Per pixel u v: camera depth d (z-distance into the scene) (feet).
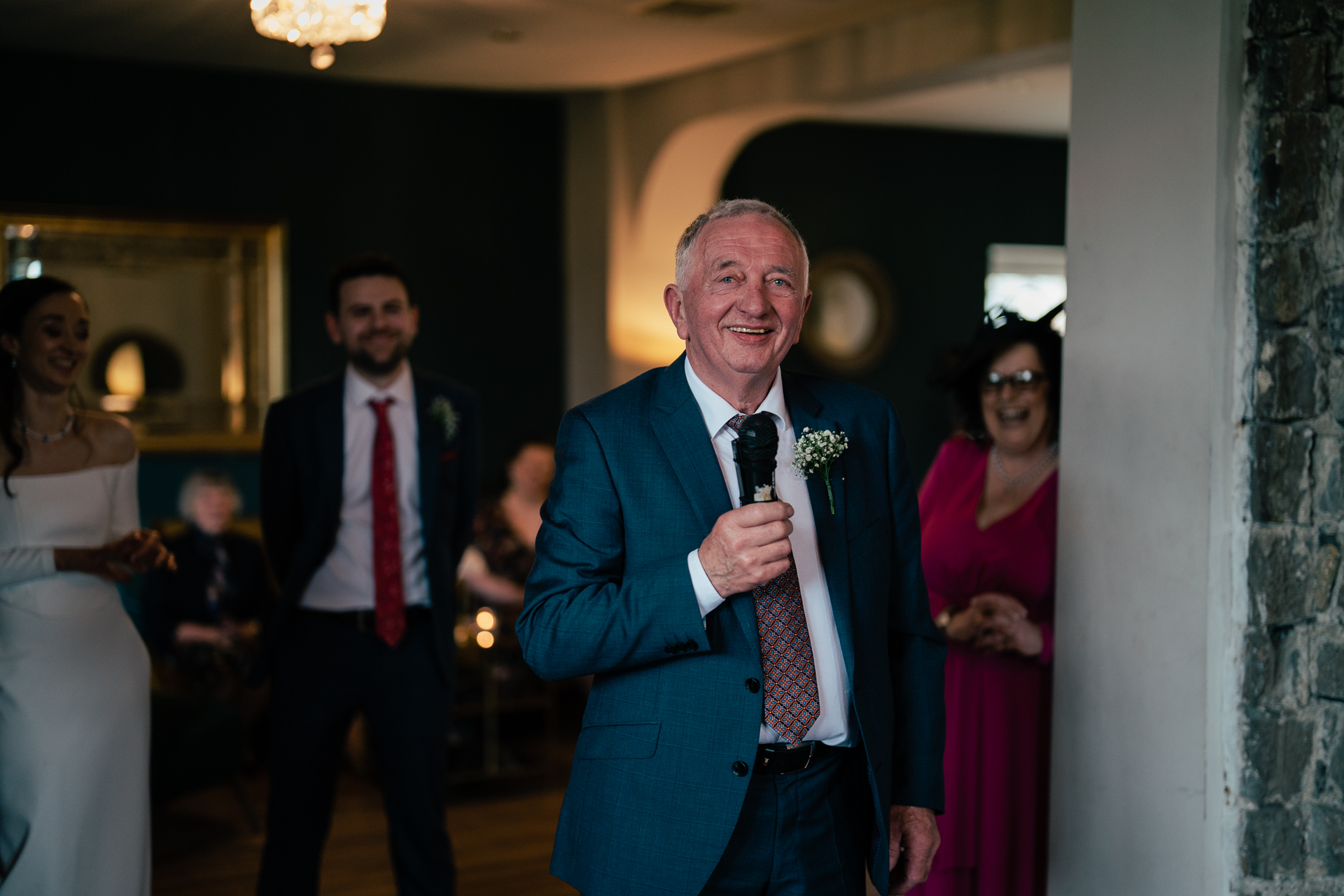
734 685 5.75
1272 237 6.88
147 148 19.21
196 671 16.66
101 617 9.04
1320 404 7.07
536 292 22.03
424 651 10.54
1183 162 7.13
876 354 24.21
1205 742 7.07
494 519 17.62
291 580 10.31
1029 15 13.99
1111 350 7.61
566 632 5.75
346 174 20.59
